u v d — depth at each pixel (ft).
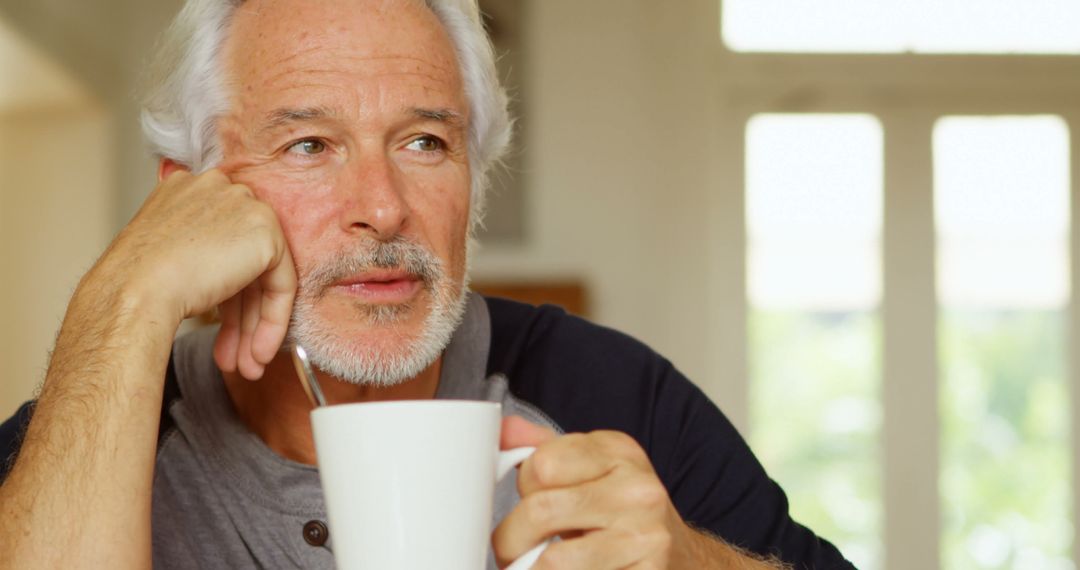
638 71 14.21
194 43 3.89
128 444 3.11
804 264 14.25
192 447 4.03
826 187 14.26
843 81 14.26
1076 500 14.07
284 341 3.80
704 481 4.48
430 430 2.29
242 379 4.06
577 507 2.53
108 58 13.60
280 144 3.72
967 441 14.16
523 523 2.55
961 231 14.26
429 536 2.32
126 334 3.22
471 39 4.25
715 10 14.25
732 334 14.19
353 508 2.33
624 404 4.58
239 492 3.98
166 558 3.96
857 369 14.21
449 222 3.82
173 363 4.24
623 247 14.14
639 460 2.59
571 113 14.16
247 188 3.59
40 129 13.76
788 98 14.26
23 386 13.93
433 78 3.77
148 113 4.25
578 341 4.74
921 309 14.20
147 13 13.97
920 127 14.28
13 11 10.95
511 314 4.82
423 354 3.73
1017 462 14.12
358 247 3.65
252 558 3.97
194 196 3.54
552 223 14.11
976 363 14.19
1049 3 14.29
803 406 14.17
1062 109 14.25
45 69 12.46
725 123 14.26
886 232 14.24
